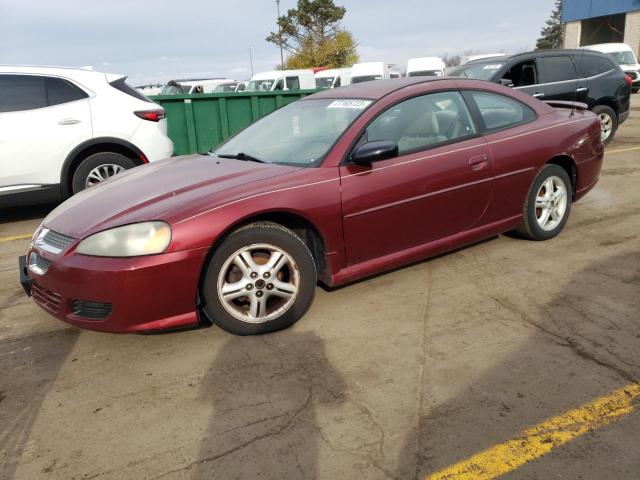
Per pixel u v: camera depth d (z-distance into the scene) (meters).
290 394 2.58
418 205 3.53
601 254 4.16
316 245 3.32
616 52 21.34
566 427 2.26
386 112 3.55
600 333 2.99
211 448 2.23
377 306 3.46
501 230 4.12
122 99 6.06
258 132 4.09
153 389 2.67
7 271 4.50
